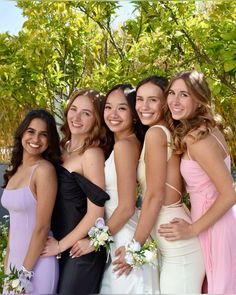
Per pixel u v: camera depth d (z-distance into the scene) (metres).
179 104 2.59
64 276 2.79
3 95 4.58
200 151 2.53
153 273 2.77
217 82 3.52
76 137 2.89
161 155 2.62
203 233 2.66
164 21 3.90
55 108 4.77
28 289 2.73
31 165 2.87
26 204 2.81
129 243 2.63
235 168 4.88
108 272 2.82
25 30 4.88
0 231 4.62
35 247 2.75
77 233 2.74
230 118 4.59
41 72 4.54
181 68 4.29
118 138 2.86
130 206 2.70
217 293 2.60
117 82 4.27
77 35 4.88
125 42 5.13
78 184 2.79
